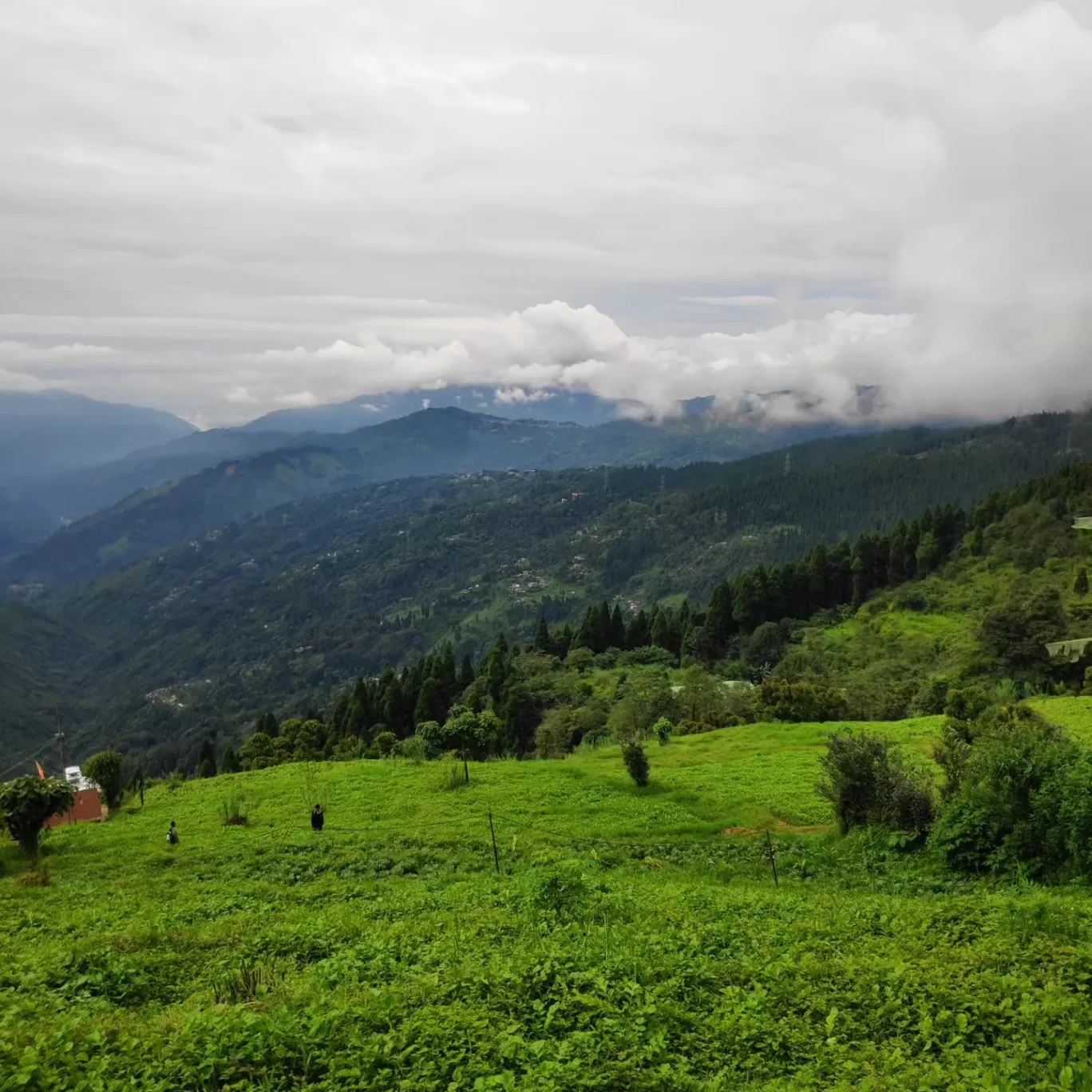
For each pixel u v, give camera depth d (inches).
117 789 1711.4
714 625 4746.6
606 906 709.9
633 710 2807.6
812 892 872.3
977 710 2057.1
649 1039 417.7
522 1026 423.8
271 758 3070.9
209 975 586.2
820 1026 438.9
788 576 4977.9
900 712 2824.8
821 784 1161.4
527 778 1599.4
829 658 3946.9
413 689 4148.6
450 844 1181.1
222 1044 391.9
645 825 1240.2
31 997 520.7
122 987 548.1
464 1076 375.6
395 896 875.4
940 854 943.0
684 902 742.5
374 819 1363.2
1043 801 863.1
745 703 2810.0
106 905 934.4
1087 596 3791.8
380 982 514.3
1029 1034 412.8
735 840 1157.1
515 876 900.0
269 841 1246.9
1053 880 833.5
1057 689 2780.5
